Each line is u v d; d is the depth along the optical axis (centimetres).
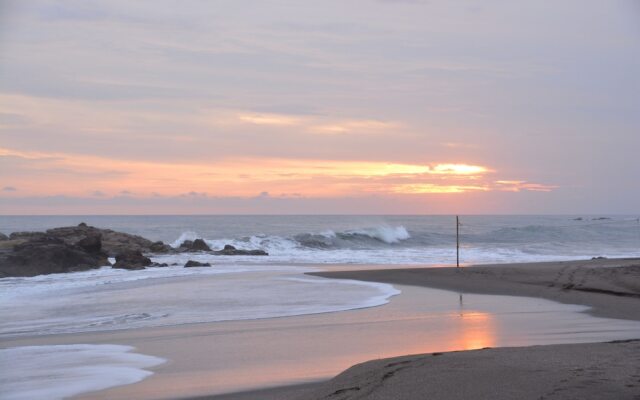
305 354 1191
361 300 2056
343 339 1345
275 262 3884
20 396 923
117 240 4669
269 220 12681
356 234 5838
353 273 2891
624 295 2081
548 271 2681
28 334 1481
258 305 1956
